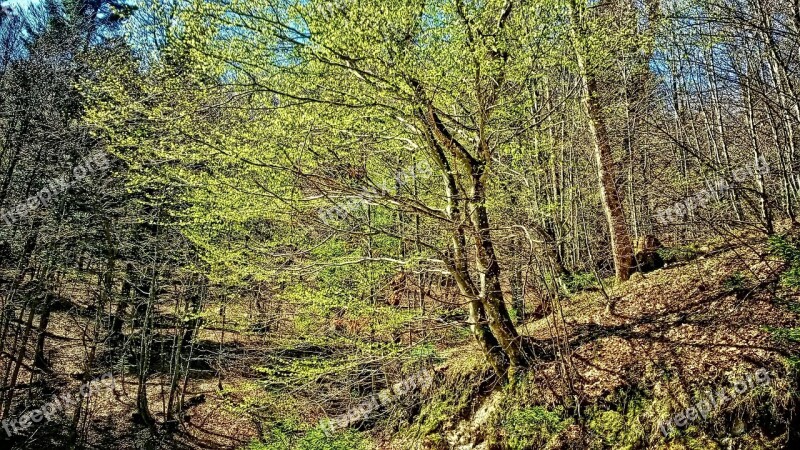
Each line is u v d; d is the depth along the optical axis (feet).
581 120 38.42
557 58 25.90
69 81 46.47
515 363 28.84
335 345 33.71
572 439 24.67
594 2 29.78
